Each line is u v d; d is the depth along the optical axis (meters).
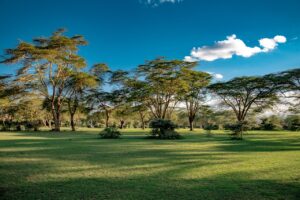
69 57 41.62
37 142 18.78
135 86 44.38
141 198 5.39
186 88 42.94
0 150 13.41
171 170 8.10
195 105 49.69
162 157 10.93
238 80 42.62
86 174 7.51
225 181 6.74
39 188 6.07
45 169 8.22
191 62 44.72
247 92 43.09
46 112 55.50
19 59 37.69
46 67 41.22
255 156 11.31
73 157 10.83
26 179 6.90
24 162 9.51
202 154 12.02
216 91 44.84
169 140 21.91
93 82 42.81
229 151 13.33
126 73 45.69
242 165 8.98
